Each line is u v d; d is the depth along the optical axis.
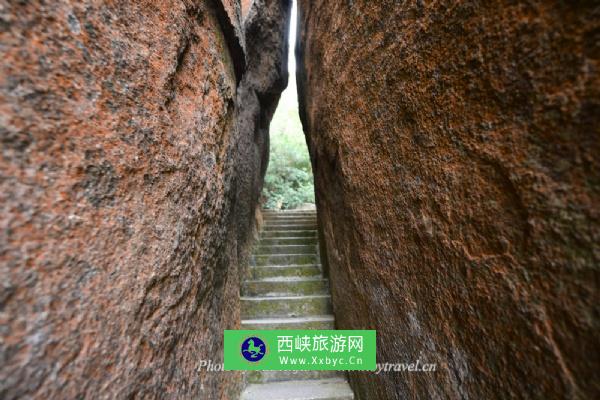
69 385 0.38
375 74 1.04
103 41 0.53
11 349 0.33
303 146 7.34
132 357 0.52
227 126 1.34
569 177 0.40
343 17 1.42
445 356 0.69
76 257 0.42
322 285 2.56
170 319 0.67
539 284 0.44
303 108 3.25
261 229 3.81
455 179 0.63
